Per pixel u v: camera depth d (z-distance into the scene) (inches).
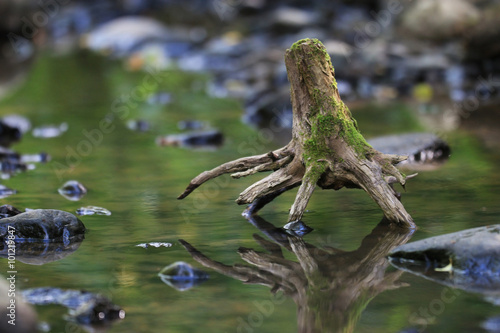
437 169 331.9
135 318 164.7
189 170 350.3
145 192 302.2
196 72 792.3
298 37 865.5
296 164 243.3
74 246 224.4
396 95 623.5
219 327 159.3
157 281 190.1
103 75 767.1
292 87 243.4
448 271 190.5
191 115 548.4
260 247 219.5
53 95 653.3
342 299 174.9
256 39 904.9
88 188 311.7
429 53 732.0
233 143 432.1
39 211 237.8
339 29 880.3
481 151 373.1
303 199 236.4
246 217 256.2
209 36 973.8
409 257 200.2
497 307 165.8
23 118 520.4
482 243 191.2
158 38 946.1
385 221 242.2
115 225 249.1
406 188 293.7
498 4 674.2
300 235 230.8
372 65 673.6
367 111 534.0
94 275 195.5
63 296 176.7
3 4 981.8
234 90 674.2
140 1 1105.4
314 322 161.2
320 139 237.6
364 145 239.1
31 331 156.9
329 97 239.1
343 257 206.5
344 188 293.3
